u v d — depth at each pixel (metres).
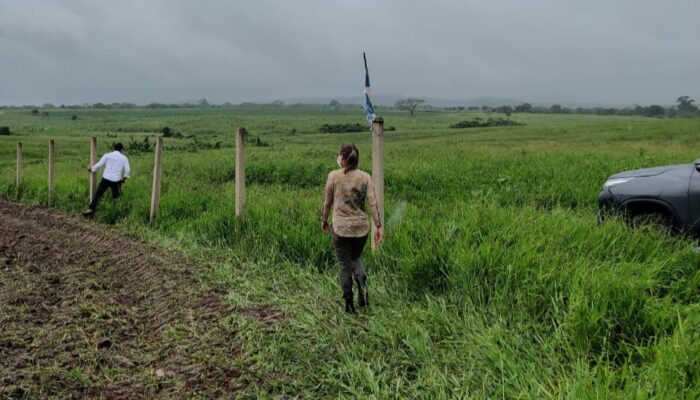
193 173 17.28
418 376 4.07
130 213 10.91
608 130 63.09
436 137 71.50
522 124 107.62
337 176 5.38
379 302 5.52
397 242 6.61
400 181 14.61
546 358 4.09
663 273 5.30
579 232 6.30
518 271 5.13
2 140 50.78
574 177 14.27
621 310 4.30
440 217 8.23
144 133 85.75
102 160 11.69
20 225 10.92
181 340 4.93
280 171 16.80
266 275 6.67
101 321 5.49
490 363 4.04
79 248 8.80
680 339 3.65
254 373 4.29
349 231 5.32
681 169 6.65
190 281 6.49
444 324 4.77
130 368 4.50
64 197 13.37
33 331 5.21
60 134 78.62
